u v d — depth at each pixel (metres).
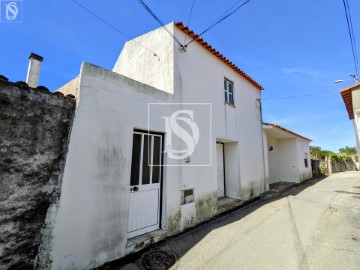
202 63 6.17
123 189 3.60
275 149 12.87
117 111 3.67
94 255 3.12
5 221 2.44
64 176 2.92
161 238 4.16
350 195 8.10
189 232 4.67
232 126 7.24
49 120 2.88
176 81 5.11
